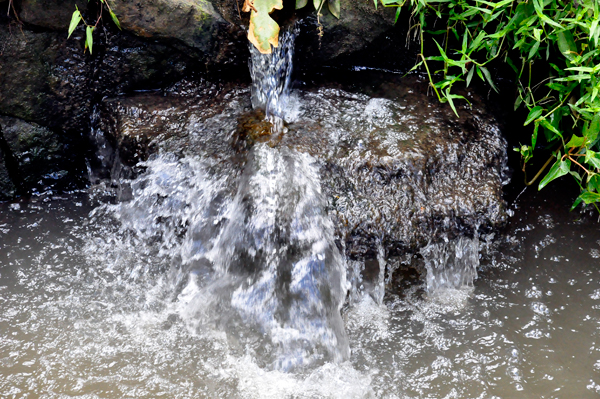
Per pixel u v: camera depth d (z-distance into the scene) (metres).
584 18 3.37
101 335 3.37
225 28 3.57
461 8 3.54
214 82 3.62
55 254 3.50
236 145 3.51
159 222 3.53
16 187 3.62
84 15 3.52
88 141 3.63
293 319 3.39
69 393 3.29
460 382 3.31
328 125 3.53
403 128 3.53
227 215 3.46
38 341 3.36
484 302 3.43
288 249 3.42
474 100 3.60
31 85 3.55
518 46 3.43
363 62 3.65
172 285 3.45
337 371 3.33
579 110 3.37
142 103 3.59
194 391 3.29
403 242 3.42
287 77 3.59
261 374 3.32
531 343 3.36
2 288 3.44
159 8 3.53
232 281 3.43
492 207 3.46
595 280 3.45
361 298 3.44
